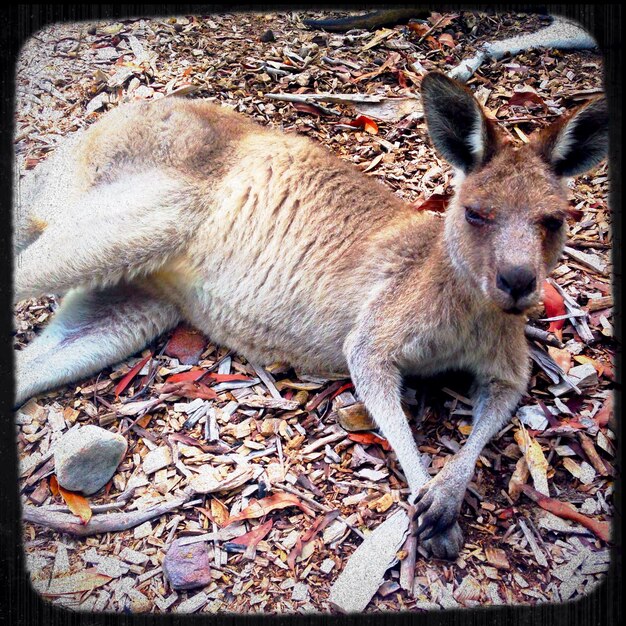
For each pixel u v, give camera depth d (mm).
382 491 875
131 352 1040
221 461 907
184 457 912
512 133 1353
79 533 841
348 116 1386
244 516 852
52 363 986
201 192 1031
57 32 1490
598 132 843
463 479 827
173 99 1116
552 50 1521
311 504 862
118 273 1009
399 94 1427
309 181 1036
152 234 1004
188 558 810
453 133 884
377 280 967
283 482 883
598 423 942
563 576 807
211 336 1061
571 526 846
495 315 891
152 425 949
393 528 829
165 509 861
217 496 876
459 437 931
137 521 851
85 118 1346
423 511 810
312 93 1419
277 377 1018
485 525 845
